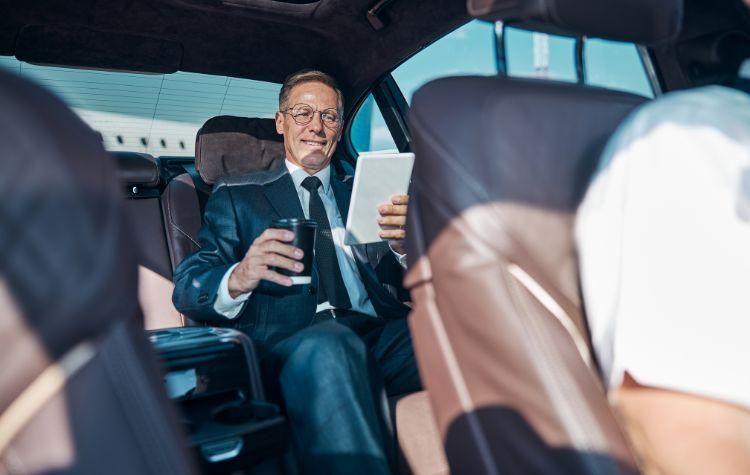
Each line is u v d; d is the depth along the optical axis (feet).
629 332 2.38
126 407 1.68
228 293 5.54
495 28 3.40
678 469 2.28
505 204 2.94
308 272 5.07
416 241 3.31
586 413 2.76
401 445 4.57
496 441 3.00
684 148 2.36
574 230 3.02
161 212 7.41
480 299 2.93
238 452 3.88
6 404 1.49
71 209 1.49
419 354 3.33
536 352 2.82
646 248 2.36
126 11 6.86
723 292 2.21
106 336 1.65
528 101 3.15
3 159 1.42
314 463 4.10
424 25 7.18
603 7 3.09
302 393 4.26
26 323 1.45
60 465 1.57
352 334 4.57
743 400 2.19
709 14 4.62
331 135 7.01
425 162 3.13
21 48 6.77
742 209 2.23
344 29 7.65
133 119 15.56
